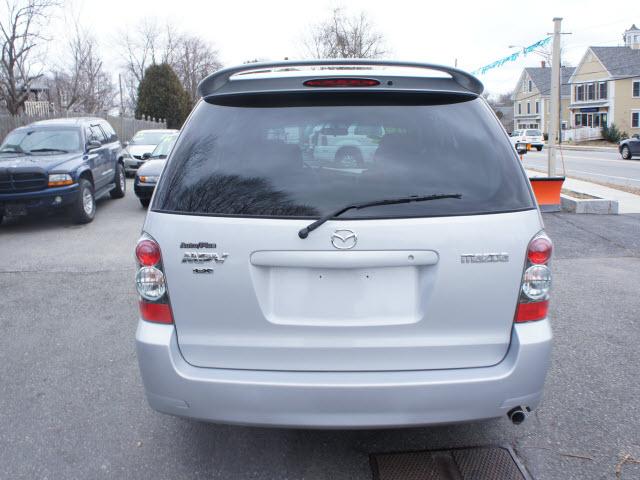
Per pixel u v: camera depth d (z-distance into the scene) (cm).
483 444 333
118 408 380
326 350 261
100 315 563
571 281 655
